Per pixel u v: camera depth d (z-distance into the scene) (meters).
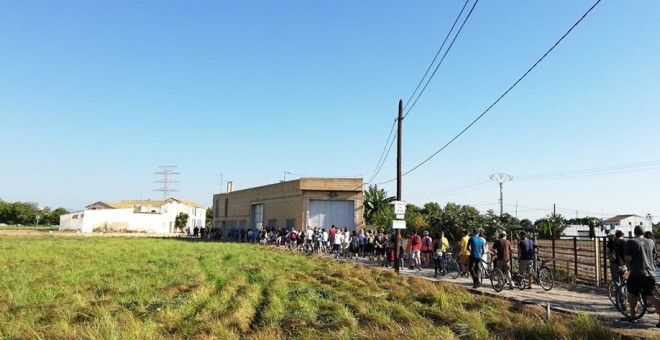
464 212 28.47
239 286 14.20
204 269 18.88
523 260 15.62
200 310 10.38
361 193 43.31
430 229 29.28
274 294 11.92
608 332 8.05
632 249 9.84
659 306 9.42
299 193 44.69
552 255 18.61
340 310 9.98
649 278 9.62
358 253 30.59
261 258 24.88
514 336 8.13
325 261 24.88
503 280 14.99
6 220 107.50
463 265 19.23
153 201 105.31
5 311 9.92
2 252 25.69
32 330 8.07
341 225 43.22
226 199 66.75
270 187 51.53
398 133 22.30
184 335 8.30
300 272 18.33
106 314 8.91
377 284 15.23
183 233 86.88
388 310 10.40
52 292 12.31
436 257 20.05
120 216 78.44
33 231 66.75
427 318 9.91
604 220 92.88
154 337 7.90
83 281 14.62
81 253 25.91
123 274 16.53
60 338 7.80
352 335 8.10
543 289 15.41
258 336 8.14
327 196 43.50
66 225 76.81
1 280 14.59
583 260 17.64
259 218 54.62
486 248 20.23
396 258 21.06
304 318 9.38
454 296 12.22
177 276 16.09
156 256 24.77
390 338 7.89
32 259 21.89
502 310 10.46
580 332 8.07
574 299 13.28
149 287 13.45
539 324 8.45
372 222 47.12
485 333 8.38
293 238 38.22
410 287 14.45
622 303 10.62
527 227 18.34
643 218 88.88
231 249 32.00
